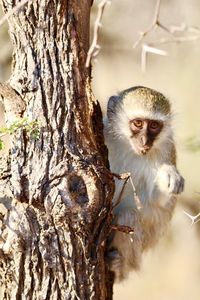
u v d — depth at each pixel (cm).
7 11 1008
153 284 2169
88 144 994
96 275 986
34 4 991
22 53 1001
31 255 973
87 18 1016
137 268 1296
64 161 969
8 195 976
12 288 986
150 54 2214
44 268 973
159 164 1308
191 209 1866
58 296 973
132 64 2192
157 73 2244
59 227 966
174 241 2095
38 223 967
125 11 2088
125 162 1322
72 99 989
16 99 988
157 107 1344
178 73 2236
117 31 2088
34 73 990
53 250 969
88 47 1024
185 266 2141
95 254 983
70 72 993
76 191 967
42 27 992
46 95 986
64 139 979
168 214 1313
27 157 973
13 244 973
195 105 2183
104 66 2142
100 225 985
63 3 988
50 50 993
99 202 973
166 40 1067
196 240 2062
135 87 1407
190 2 2075
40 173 966
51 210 958
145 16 2086
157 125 1328
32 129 965
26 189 965
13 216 975
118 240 1245
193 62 2212
